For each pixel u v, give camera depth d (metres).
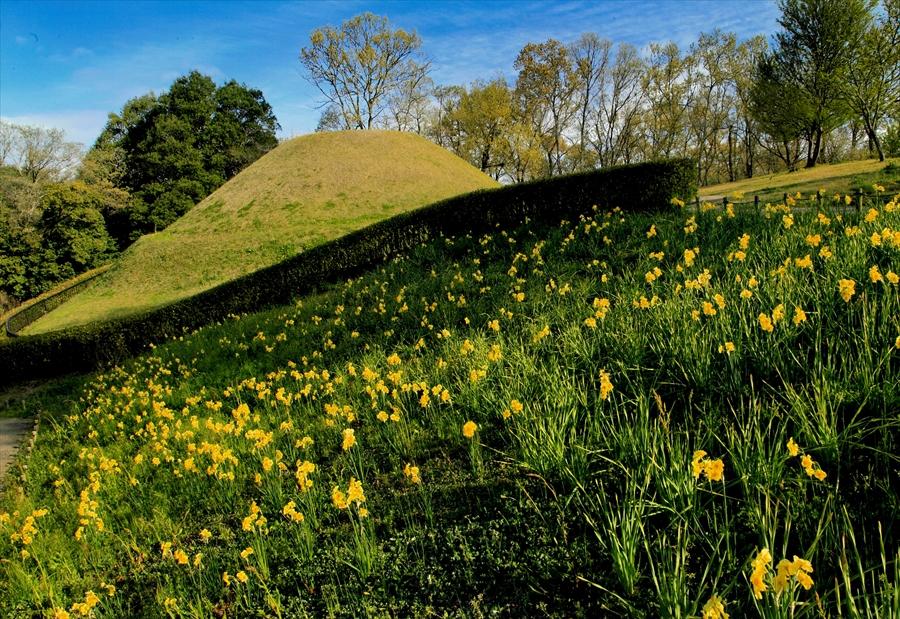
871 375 2.84
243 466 4.93
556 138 48.53
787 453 2.52
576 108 48.34
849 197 6.57
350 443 3.53
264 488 4.32
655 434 2.86
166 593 3.24
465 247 11.71
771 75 32.84
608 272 7.17
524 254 9.36
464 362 5.40
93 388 10.74
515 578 2.64
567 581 2.52
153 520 4.46
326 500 3.88
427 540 3.09
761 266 4.96
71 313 20.75
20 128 42.00
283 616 2.82
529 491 3.19
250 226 26.22
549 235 9.92
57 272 37.84
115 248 42.59
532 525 2.93
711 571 2.26
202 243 24.44
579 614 2.31
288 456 4.91
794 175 28.75
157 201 43.41
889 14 26.14
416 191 29.19
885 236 3.78
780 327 3.60
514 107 47.47
